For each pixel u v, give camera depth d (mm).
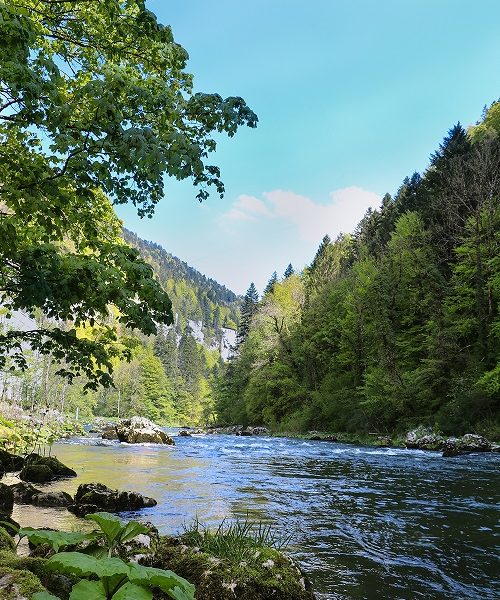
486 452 19891
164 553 4477
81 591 1986
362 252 49844
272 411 50875
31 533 2551
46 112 4547
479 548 6090
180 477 12391
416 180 60438
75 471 13102
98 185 5414
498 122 56688
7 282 6461
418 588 4785
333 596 4535
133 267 6512
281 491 10266
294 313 52625
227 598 3787
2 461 12555
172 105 5488
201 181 6141
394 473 13484
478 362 27781
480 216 30641
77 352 7656
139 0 6105
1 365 8023
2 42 4082
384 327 34469
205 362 170375
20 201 5648
